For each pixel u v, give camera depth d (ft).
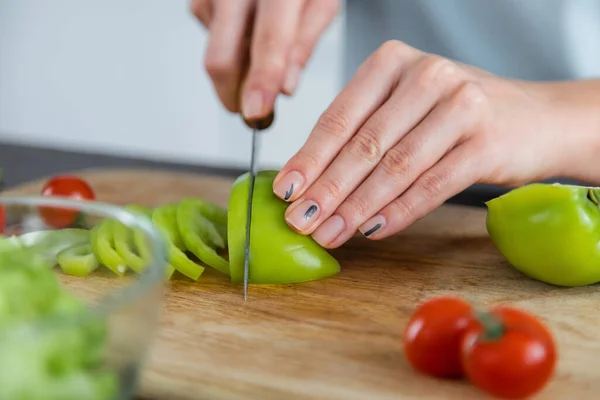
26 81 3.76
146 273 1.07
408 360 1.20
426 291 1.43
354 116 1.49
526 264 1.45
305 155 1.45
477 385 1.14
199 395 1.16
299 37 1.81
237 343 1.27
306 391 1.16
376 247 1.61
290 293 1.43
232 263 1.45
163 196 1.93
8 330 0.94
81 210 1.27
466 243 1.63
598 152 1.65
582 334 1.29
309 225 1.43
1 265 1.05
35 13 3.57
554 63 2.26
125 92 3.58
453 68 1.53
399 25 2.41
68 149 2.47
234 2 1.68
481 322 1.13
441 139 1.48
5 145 2.49
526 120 1.58
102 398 1.00
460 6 2.31
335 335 1.29
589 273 1.41
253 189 1.49
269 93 1.56
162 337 1.28
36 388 0.95
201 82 3.42
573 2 2.19
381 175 1.46
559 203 1.40
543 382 1.12
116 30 3.45
